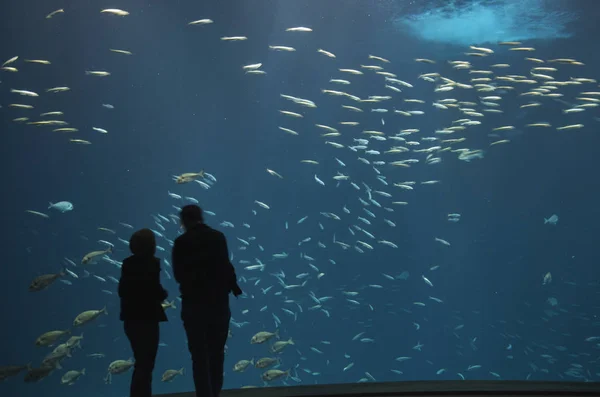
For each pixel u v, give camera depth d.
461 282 34.50
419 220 36.50
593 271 34.12
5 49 28.11
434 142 33.50
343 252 32.56
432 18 25.77
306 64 34.25
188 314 3.36
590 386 3.92
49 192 31.08
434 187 36.38
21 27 27.64
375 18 27.28
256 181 36.44
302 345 26.14
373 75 35.09
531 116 34.06
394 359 27.28
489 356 26.25
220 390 3.55
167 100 33.75
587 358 23.92
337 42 31.81
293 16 28.89
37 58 29.08
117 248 28.66
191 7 28.17
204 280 3.37
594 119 33.69
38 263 29.00
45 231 29.95
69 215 30.84
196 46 31.58
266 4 27.77
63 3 27.02
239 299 27.75
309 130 36.72
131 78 32.19
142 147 33.72
